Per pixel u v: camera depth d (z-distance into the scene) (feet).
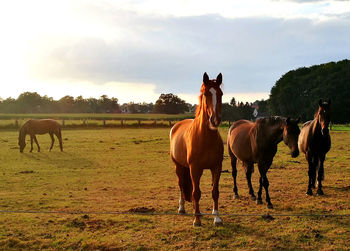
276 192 26.43
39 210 21.86
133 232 17.56
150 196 25.75
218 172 18.11
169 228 18.07
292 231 17.35
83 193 27.02
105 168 40.14
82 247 15.69
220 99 16.21
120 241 16.31
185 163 19.20
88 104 490.08
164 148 60.34
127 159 47.57
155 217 20.08
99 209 22.00
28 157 49.57
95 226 18.53
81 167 40.86
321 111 24.43
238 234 17.07
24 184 30.83
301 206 22.04
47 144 66.49
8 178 33.78
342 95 170.91
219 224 18.30
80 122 124.77
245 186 29.25
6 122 111.86
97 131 103.24
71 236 17.11
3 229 18.13
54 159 47.57
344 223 18.49
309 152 25.55
